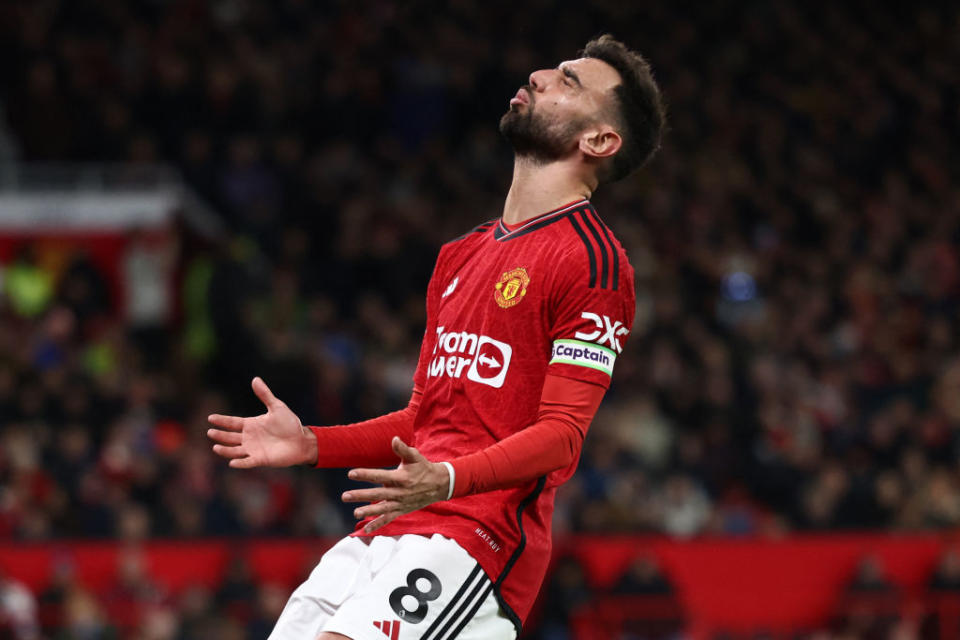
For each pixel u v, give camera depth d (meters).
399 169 59.97
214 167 55.66
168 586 35.19
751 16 75.56
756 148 68.81
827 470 45.28
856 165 70.31
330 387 44.84
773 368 51.09
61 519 36.81
